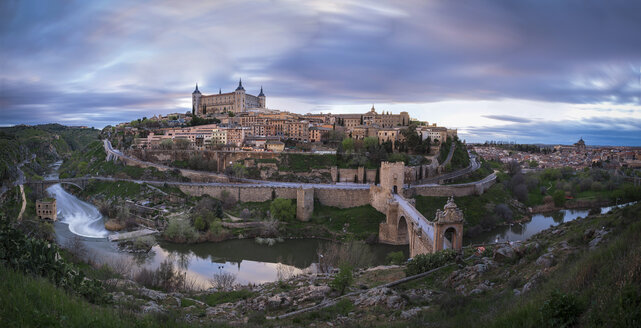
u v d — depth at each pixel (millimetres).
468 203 162000
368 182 188625
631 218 39438
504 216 160500
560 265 37000
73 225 136750
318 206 154750
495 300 35219
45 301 25562
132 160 195500
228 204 154750
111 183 177125
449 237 99125
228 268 102438
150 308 41844
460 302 36562
